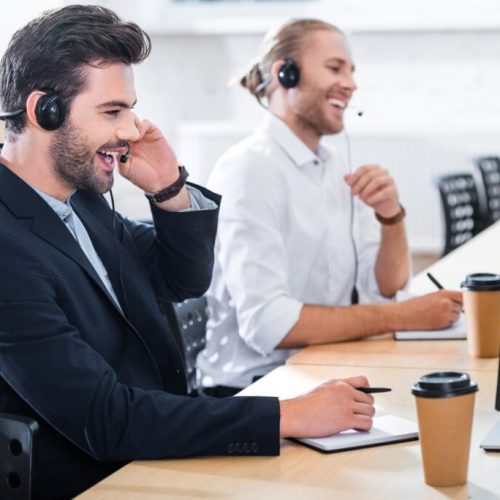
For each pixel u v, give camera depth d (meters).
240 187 3.11
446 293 2.96
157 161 2.52
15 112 2.17
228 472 1.89
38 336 2.04
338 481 1.81
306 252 3.25
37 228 2.17
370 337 2.98
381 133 8.02
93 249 2.44
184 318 3.09
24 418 1.96
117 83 2.18
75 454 2.15
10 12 6.39
